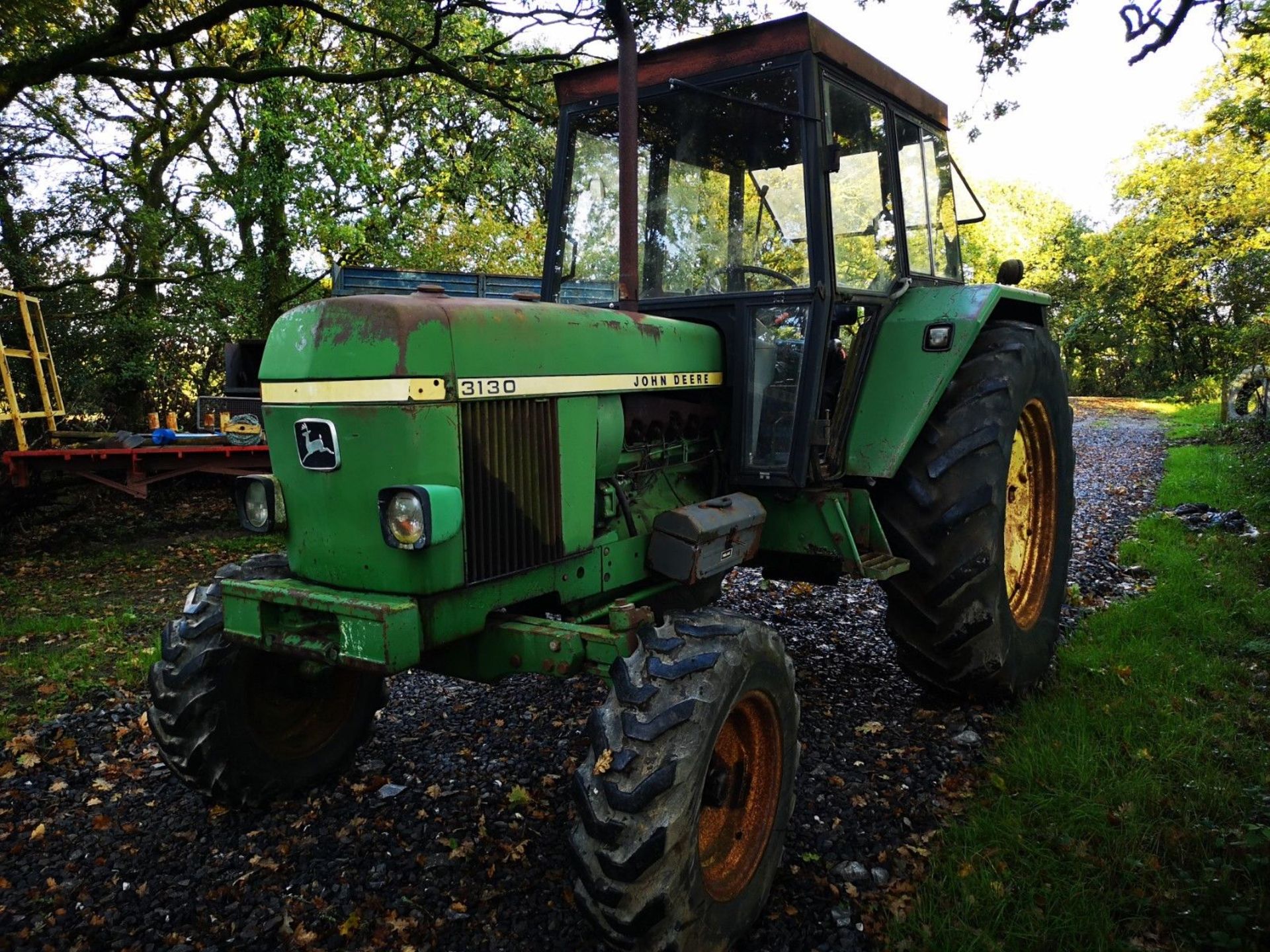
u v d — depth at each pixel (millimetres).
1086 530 6594
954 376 3383
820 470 3105
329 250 11742
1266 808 2506
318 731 3020
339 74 7949
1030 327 3742
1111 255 26016
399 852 2623
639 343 2754
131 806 2932
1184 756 2859
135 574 6379
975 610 3156
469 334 2199
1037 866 2381
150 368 10266
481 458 2242
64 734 3506
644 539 2836
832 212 3012
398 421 2088
